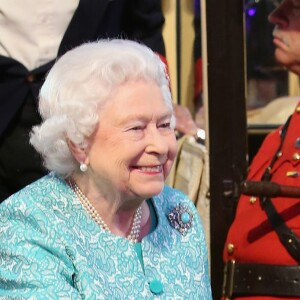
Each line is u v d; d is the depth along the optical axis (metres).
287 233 5.60
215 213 6.49
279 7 6.03
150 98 4.39
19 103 6.54
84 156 4.44
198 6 7.83
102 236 4.48
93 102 4.34
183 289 4.65
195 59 7.88
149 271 4.58
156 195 4.49
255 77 7.42
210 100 6.50
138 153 4.38
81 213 4.50
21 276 4.24
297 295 5.56
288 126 6.01
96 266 4.39
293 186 5.61
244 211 5.93
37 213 4.41
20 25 6.61
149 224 4.81
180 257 4.74
